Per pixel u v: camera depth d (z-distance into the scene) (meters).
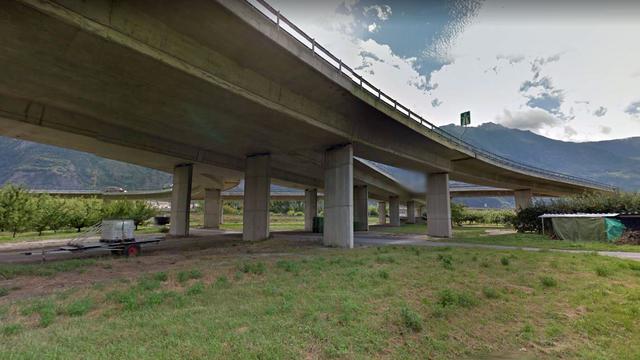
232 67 16.67
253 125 22.84
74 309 8.15
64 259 18.62
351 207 26.00
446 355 6.52
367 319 7.78
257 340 6.32
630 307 9.34
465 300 9.50
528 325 8.07
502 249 23.03
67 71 14.91
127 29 12.35
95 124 23.67
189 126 23.95
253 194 33.62
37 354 5.57
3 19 11.02
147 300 9.01
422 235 42.34
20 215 34.78
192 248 25.23
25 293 10.38
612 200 34.44
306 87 20.09
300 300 9.18
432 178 41.00
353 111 24.20
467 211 86.75
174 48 13.97
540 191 63.03
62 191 81.62
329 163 28.39
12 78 15.97
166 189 74.50
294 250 23.38
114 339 6.34
